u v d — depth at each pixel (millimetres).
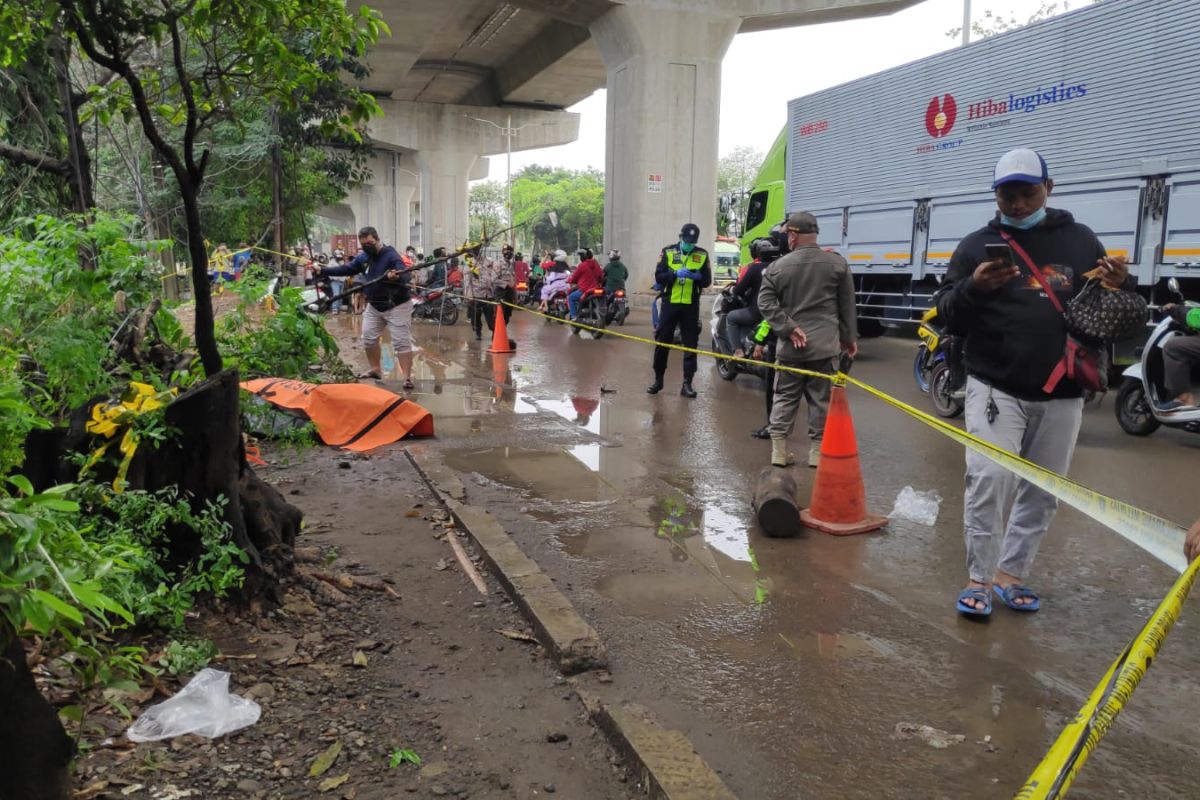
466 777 2941
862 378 12984
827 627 4219
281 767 2918
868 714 3424
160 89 4805
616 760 3096
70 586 2055
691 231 10836
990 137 13609
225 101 4348
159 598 3527
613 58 28984
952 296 4219
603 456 7688
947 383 9758
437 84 51375
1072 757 1634
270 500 4363
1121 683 1788
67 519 2893
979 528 4289
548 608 4102
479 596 4445
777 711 3438
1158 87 10977
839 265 7160
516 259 27672
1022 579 4520
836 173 17312
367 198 80375
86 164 7328
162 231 16281
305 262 17797
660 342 11039
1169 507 6406
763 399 10938
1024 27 12875
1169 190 10914
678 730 3285
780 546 5395
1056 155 12492
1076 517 6043
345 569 4688
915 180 15156
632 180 28312
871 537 5586
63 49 6809
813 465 7375
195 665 3428
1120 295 3955
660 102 28016
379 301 11078
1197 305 8070
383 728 3209
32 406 3555
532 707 3428
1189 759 3152
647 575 4852
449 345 17234
